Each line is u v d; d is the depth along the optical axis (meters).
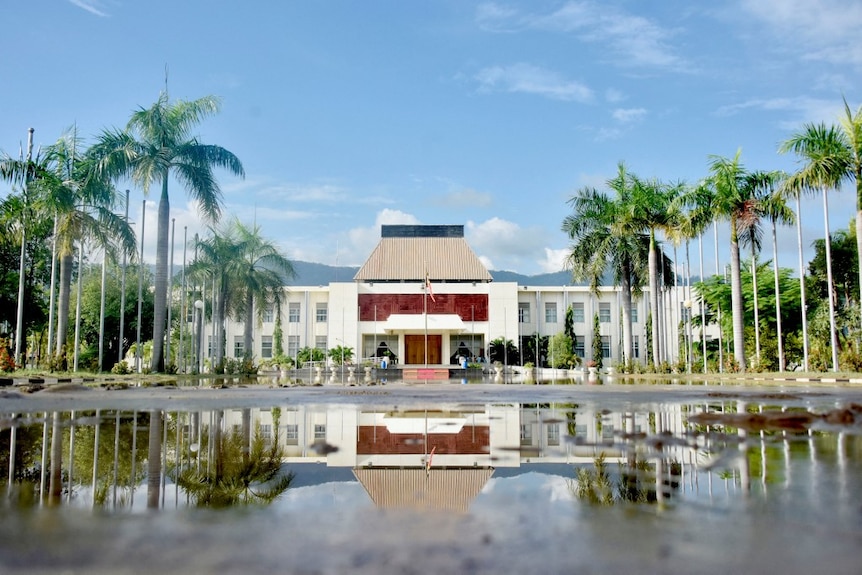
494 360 55.34
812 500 2.95
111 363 40.66
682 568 2.01
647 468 3.94
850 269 40.00
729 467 3.92
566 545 2.26
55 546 2.30
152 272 53.44
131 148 25.22
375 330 56.38
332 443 5.53
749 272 44.88
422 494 3.23
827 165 25.11
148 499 3.14
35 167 24.14
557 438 5.77
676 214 34.41
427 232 62.38
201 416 8.14
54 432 6.24
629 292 36.97
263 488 3.45
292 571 2.01
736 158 30.83
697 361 45.12
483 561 2.09
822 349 30.44
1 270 33.06
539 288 60.84
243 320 46.22
